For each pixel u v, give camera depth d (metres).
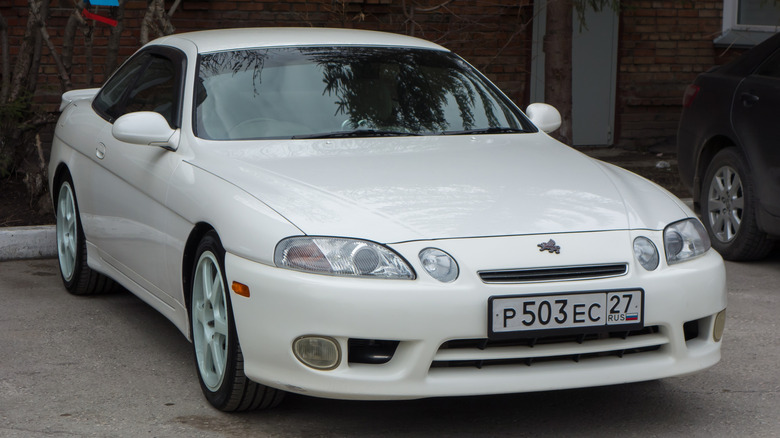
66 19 10.57
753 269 7.35
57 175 6.72
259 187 4.29
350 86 5.37
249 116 5.06
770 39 7.47
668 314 4.03
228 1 11.12
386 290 3.77
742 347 5.46
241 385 4.18
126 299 6.46
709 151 7.87
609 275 3.96
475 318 3.79
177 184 4.75
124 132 4.89
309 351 3.85
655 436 4.17
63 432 4.17
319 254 3.86
